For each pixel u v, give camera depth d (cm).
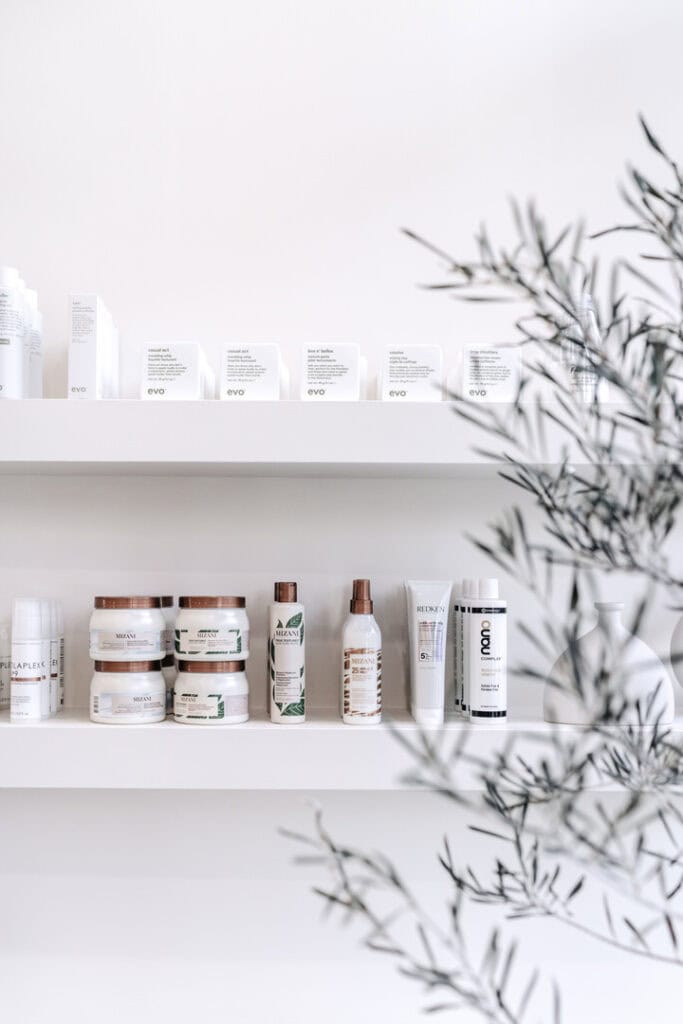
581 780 48
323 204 113
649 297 112
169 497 111
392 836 108
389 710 107
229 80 114
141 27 115
